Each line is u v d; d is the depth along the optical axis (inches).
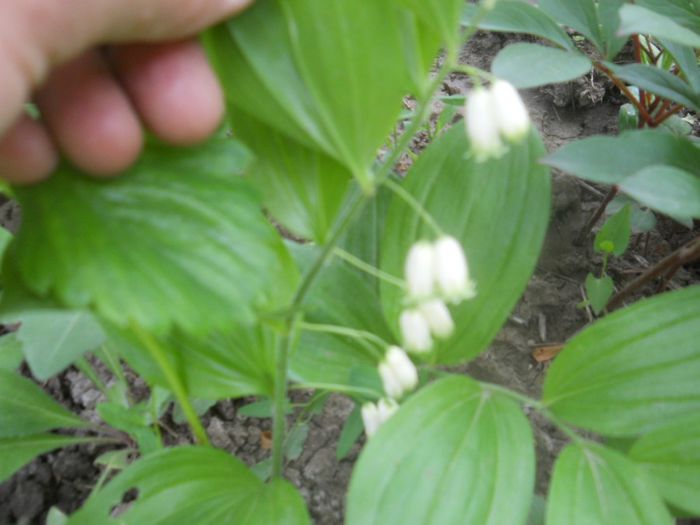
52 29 3.8
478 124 5.4
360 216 9.0
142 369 7.1
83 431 10.1
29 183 4.6
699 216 5.7
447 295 5.6
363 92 4.9
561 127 14.6
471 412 6.2
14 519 9.3
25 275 4.3
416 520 5.5
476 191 7.2
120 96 4.6
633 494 5.9
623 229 10.3
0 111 3.8
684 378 6.5
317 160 6.2
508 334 11.2
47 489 9.6
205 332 4.2
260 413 9.1
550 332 11.3
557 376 7.0
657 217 12.6
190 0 4.3
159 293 4.2
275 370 7.1
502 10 8.3
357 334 6.2
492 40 16.6
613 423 6.5
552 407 6.9
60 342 7.8
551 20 8.4
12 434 8.5
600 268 12.1
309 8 4.7
